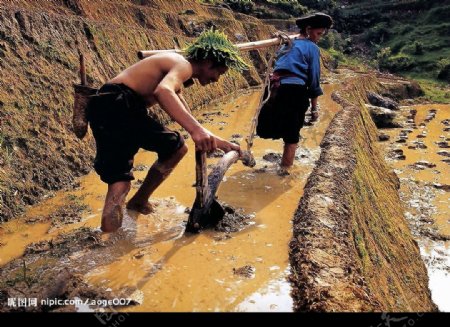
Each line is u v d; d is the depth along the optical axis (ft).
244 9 102.94
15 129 16.75
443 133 53.72
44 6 33.37
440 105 78.69
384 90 82.48
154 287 9.65
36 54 20.95
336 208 14.19
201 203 12.09
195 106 37.68
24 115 17.65
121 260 10.81
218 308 8.95
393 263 19.43
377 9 144.15
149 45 37.58
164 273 10.25
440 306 21.56
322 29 17.69
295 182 17.03
